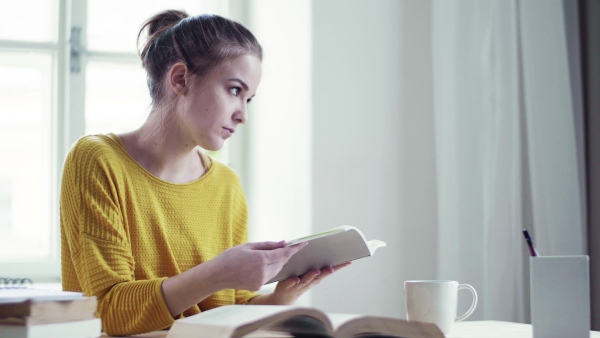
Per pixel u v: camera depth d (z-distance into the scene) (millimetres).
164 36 1495
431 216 2373
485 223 2250
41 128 2361
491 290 2217
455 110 2289
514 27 2289
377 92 2369
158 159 1509
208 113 1430
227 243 1616
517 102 2283
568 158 2248
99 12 2422
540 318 1023
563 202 2234
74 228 1359
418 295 1200
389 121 2373
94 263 1285
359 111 2348
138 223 1435
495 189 2250
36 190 2346
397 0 2402
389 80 2381
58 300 928
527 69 2283
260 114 2504
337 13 2354
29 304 888
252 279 1171
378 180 2348
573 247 2223
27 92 2352
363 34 2371
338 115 2332
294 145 2344
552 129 2258
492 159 2262
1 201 2320
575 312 1014
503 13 2293
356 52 2361
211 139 1446
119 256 1312
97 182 1365
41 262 2314
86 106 2391
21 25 2361
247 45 1471
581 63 2346
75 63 2373
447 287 1202
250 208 2508
